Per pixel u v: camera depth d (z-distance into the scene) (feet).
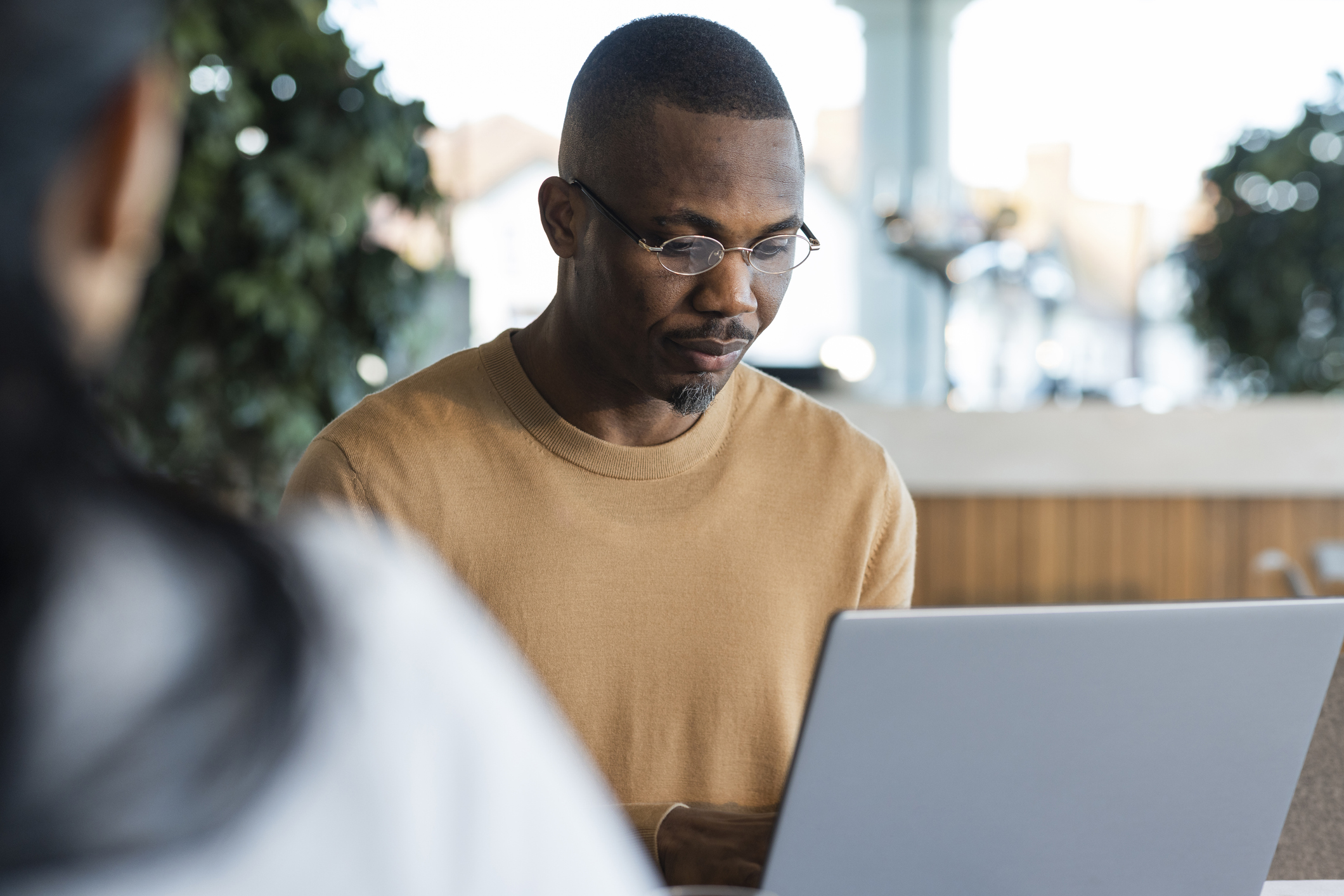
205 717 0.85
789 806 2.23
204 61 8.45
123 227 0.91
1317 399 11.85
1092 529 9.93
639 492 3.59
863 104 22.65
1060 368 18.57
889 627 2.15
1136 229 21.38
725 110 3.19
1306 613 2.37
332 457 3.58
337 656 0.94
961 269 13.37
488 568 3.50
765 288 3.34
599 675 3.52
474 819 0.99
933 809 2.28
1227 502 9.88
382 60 9.21
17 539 0.82
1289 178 12.35
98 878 0.81
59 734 0.81
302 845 0.89
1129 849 2.42
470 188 19.61
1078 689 2.28
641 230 3.22
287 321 8.66
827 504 3.77
